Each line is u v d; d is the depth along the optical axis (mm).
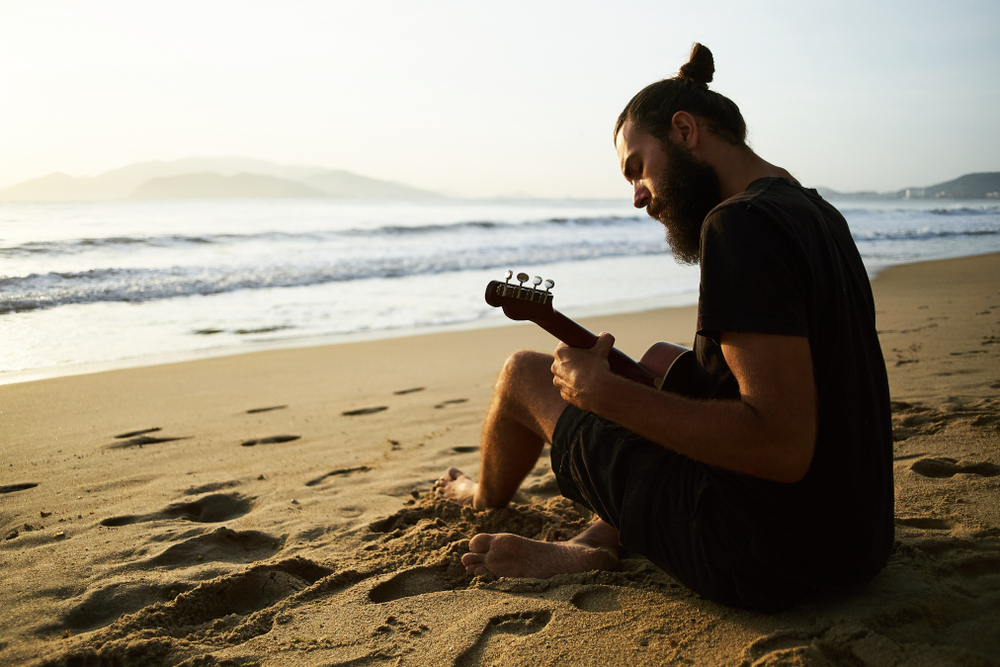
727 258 1254
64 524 2504
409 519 2492
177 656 1585
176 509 2691
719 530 1504
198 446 3574
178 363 5836
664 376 1660
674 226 1596
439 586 1940
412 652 1551
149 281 10680
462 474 2748
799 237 1273
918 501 2256
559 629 1595
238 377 5332
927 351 5031
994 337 5602
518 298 1767
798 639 1452
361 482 3002
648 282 12328
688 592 1743
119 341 6902
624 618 1636
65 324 7773
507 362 2105
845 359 1363
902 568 1741
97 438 3732
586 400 1450
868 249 18453
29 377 5355
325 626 1691
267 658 1554
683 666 1425
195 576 2023
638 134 1603
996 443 2770
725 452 1263
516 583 1854
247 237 17234
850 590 1631
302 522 2512
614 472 1667
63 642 1631
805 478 1407
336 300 9891
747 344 1231
